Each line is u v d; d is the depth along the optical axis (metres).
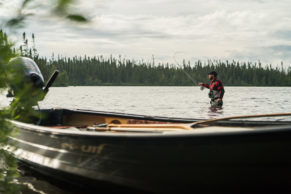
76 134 3.29
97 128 4.05
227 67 142.62
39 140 4.00
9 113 0.78
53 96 28.31
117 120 5.55
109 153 3.07
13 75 0.69
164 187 2.86
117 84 133.75
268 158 2.47
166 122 4.81
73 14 0.42
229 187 2.66
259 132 2.39
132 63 142.38
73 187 3.74
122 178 3.07
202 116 9.93
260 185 2.58
